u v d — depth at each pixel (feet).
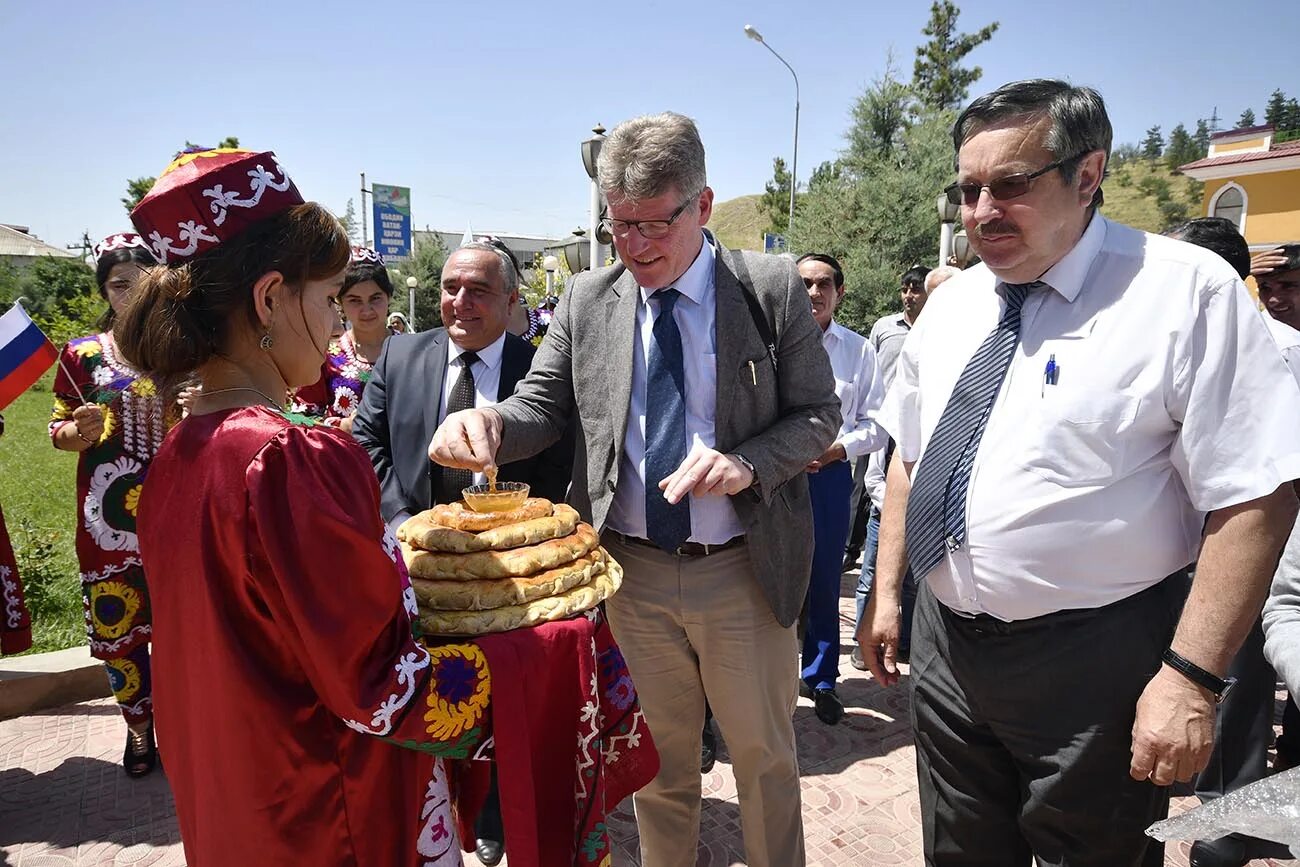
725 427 6.68
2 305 69.92
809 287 12.32
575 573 4.92
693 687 7.32
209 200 3.84
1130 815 5.29
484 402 9.15
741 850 9.00
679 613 6.93
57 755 10.90
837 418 6.97
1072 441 5.07
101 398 9.82
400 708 3.93
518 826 4.42
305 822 4.05
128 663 10.12
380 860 4.26
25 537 19.43
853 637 15.25
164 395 4.14
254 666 3.87
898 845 9.04
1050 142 4.88
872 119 99.25
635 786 5.64
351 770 4.14
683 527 6.70
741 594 6.87
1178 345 4.80
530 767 4.50
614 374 6.97
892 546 6.72
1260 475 4.56
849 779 10.37
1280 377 4.62
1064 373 5.12
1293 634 4.88
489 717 4.46
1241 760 8.77
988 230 5.15
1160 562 5.18
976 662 5.66
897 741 11.35
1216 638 4.70
